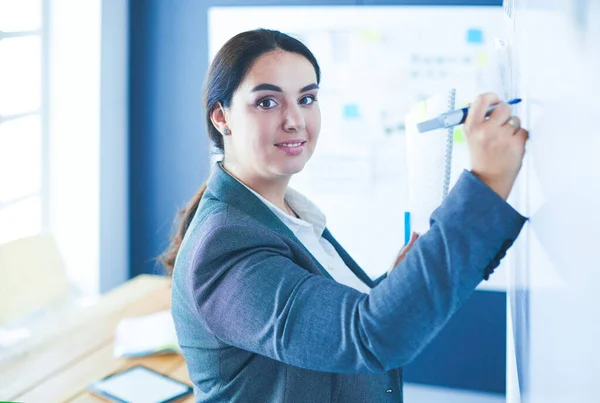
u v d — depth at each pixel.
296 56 1.06
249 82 1.04
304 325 0.83
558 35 0.53
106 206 3.52
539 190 0.67
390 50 3.16
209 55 3.48
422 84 3.15
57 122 3.44
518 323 1.01
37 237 2.65
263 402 1.01
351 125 3.25
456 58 3.10
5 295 2.46
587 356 0.42
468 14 3.05
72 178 3.46
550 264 0.59
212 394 1.03
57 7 3.38
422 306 0.75
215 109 1.13
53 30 3.38
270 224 1.06
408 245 1.06
